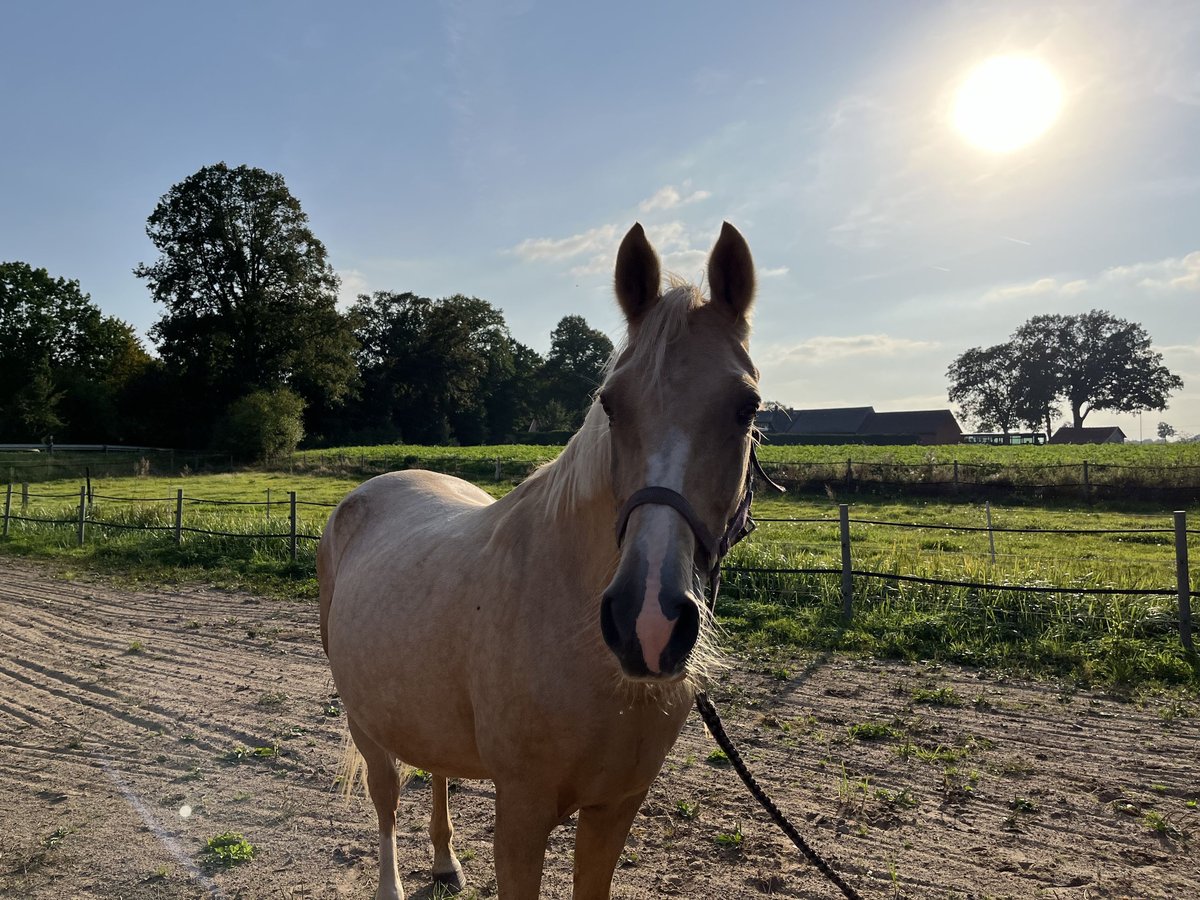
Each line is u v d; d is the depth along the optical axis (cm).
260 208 4441
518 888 198
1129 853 341
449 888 310
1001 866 330
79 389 4744
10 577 1082
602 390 183
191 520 1414
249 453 3722
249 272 4525
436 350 6359
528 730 193
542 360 8025
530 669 192
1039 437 7925
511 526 219
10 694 575
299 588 960
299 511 1725
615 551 183
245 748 467
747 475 198
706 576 171
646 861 334
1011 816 375
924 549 1214
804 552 1020
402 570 258
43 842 353
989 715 519
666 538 157
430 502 312
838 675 609
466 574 225
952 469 2091
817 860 239
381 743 265
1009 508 1808
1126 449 3666
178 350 4438
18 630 772
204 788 413
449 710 224
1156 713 520
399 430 6053
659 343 175
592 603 187
